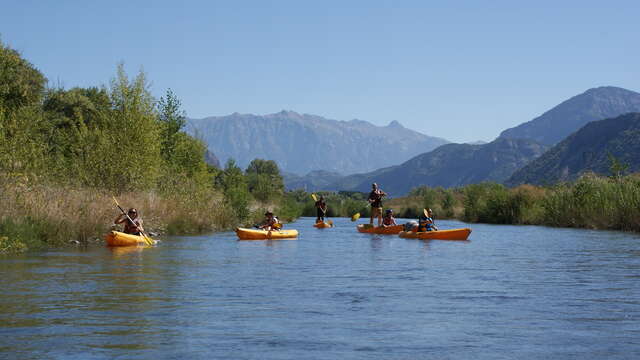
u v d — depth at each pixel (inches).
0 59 1145.4
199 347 273.1
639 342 287.7
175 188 1189.7
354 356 261.7
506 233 1155.9
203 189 1270.9
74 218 791.7
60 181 902.4
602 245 847.1
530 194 1728.6
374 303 382.9
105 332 298.5
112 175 1071.0
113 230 781.3
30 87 1405.0
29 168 796.0
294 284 460.1
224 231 1167.0
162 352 264.4
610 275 519.8
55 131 1222.9
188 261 609.3
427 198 2516.0
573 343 284.8
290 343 282.2
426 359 257.9
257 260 632.4
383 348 275.0
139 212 967.6
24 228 696.4
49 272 508.7
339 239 994.7
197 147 1534.2
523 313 354.0
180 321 325.4
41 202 761.6
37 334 292.8
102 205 871.1
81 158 1077.1
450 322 328.5
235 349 271.0
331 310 359.3
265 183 2349.9
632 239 964.6
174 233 1042.7
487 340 290.2
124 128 1124.5
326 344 281.0
